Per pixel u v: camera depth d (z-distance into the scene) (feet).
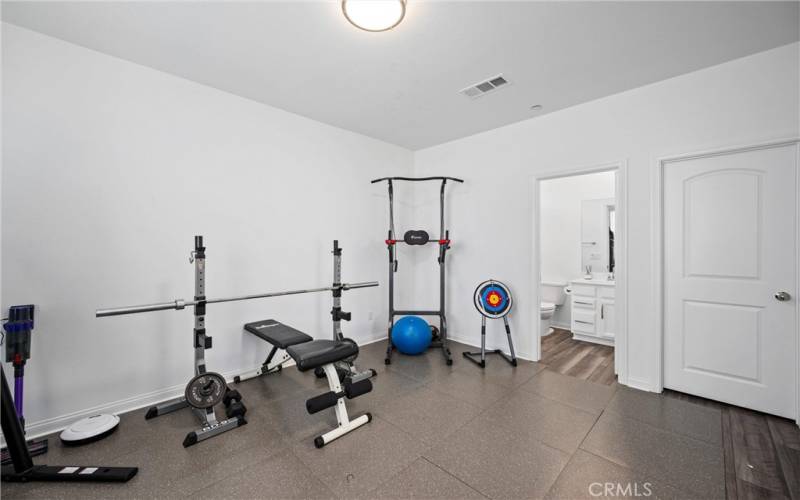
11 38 6.51
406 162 14.70
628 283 9.25
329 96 9.68
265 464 6.00
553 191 16.53
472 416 7.70
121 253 7.76
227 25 6.53
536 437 6.84
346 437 6.85
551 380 9.73
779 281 7.44
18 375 6.19
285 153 10.67
